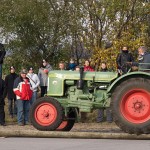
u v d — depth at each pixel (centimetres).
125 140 1364
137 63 1454
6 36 2514
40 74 2061
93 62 2436
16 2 2472
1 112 1872
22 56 2542
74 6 2520
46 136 1430
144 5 2483
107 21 2495
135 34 2491
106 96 1488
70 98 1523
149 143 1296
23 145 1266
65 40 2566
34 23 2508
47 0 2514
